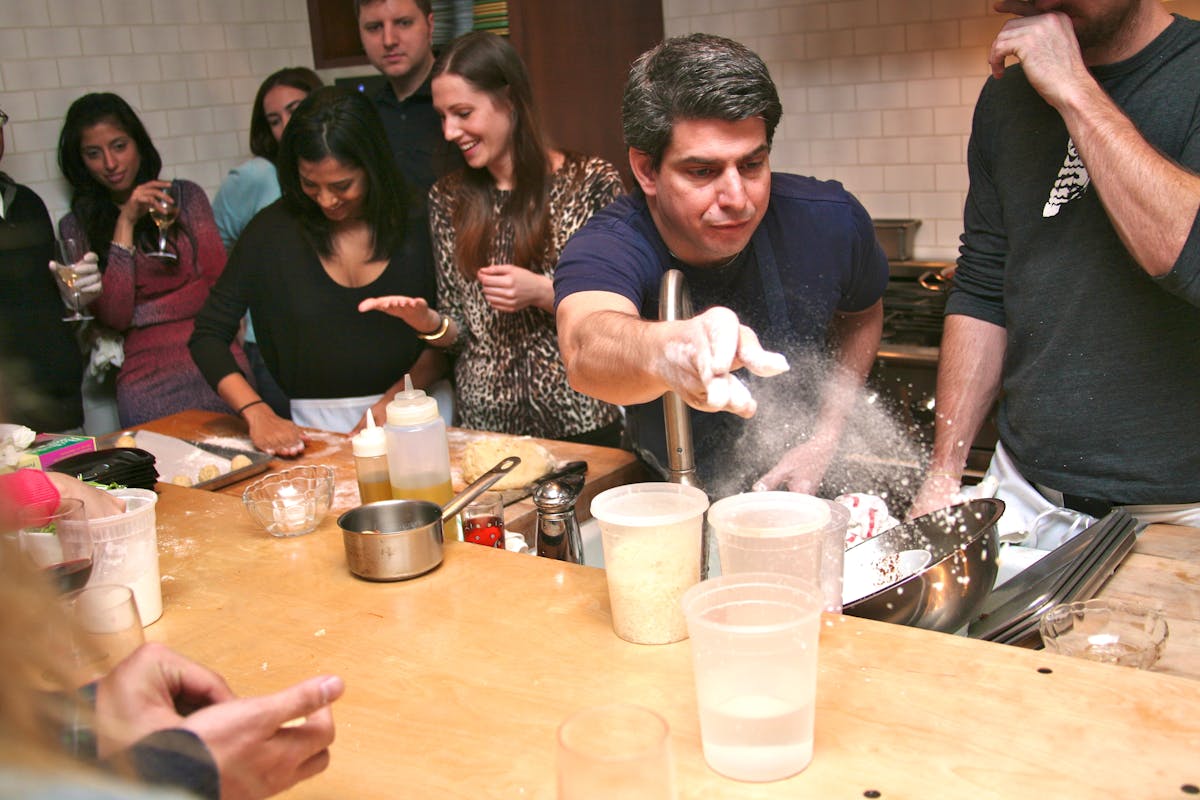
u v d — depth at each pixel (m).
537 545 1.63
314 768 0.94
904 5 3.74
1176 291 1.68
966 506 1.45
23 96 3.94
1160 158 1.68
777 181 1.94
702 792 0.99
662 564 1.23
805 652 0.98
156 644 0.97
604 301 1.68
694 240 1.72
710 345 1.10
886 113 3.88
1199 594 1.44
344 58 4.68
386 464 1.76
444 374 3.00
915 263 3.77
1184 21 1.80
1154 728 1.02
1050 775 0.97
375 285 2.80
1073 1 1.77
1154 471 1.86
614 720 0.89
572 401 2.69
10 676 0.47
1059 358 1.93
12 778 0.45
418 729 1.12
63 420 3.57
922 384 3.38
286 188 2.74
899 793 0.96
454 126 2.56
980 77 3.66
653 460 2.18
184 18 4.41
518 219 2.62
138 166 3.75
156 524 1.77
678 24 4.20
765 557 1.16
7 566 0.51
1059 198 1.90
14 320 3.44
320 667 1.26
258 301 2.85
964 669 1.14
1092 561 1.46
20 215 3.48
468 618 1.35
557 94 4.20
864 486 2.48
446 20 4.27
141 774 0.71
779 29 4.00
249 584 1.51
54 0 3.99
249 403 2.64
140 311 3.74
